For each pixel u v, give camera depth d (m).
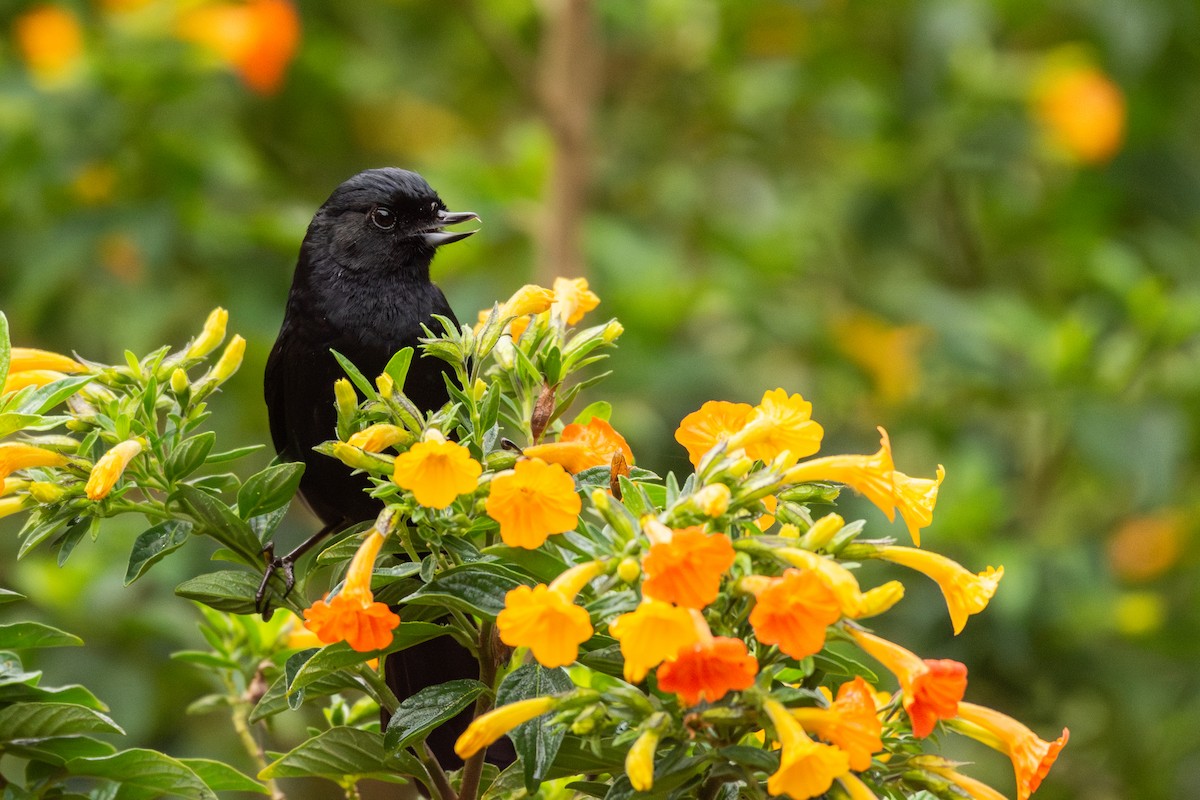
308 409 7.32
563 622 3.97
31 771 5.12
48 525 5.02
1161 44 12.77
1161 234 13.35
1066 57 13.19
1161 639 11.21
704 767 4.29
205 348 5.46
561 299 5.41
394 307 7.28
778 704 4.05
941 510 10.84
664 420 11.91
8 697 4.90
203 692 10.32
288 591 5.33
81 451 5.00
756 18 13.97
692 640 3.82
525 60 12.85
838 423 12.48
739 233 12.80
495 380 4.98
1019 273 14.30
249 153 12.06
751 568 4.24
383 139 13.79
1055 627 11.05
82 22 11.90
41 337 11.71
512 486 4.17
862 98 13.40
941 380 12.41
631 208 13.91
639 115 14.29
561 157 12.06
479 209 12.26
